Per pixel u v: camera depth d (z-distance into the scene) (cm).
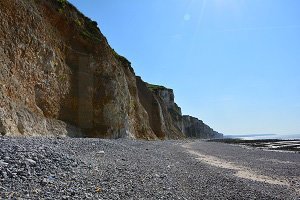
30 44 3434
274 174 2070
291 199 1198
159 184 1185
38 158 1220
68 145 1934
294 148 5825
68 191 870
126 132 5497
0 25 2992
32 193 807
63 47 4378
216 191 1212
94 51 4994
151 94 9969
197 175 1630
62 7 4656
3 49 2928
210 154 3766
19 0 3453
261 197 1170
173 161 2292
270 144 7975
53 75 3853
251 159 3262
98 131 4541
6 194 764
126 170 1380
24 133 2719
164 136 9588
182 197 1023
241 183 1483
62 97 4022
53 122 3575
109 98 4931
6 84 2777
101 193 908
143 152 2619
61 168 1159
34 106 3278
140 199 909
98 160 1557
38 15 3847
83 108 4406
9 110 2641
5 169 979
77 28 4847
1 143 1442
